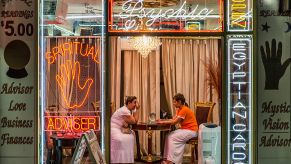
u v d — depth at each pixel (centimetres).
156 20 812
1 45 775
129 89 1052
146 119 1074
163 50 1057
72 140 795
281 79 779
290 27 777
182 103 941
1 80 776
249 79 788
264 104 780
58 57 800
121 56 1040
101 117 803
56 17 798
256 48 779
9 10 775
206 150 869
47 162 788
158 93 1070
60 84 799
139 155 1029
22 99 777
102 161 577
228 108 790
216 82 1012
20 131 778
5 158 777
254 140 780
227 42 791
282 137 779
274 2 777
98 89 805
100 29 805
